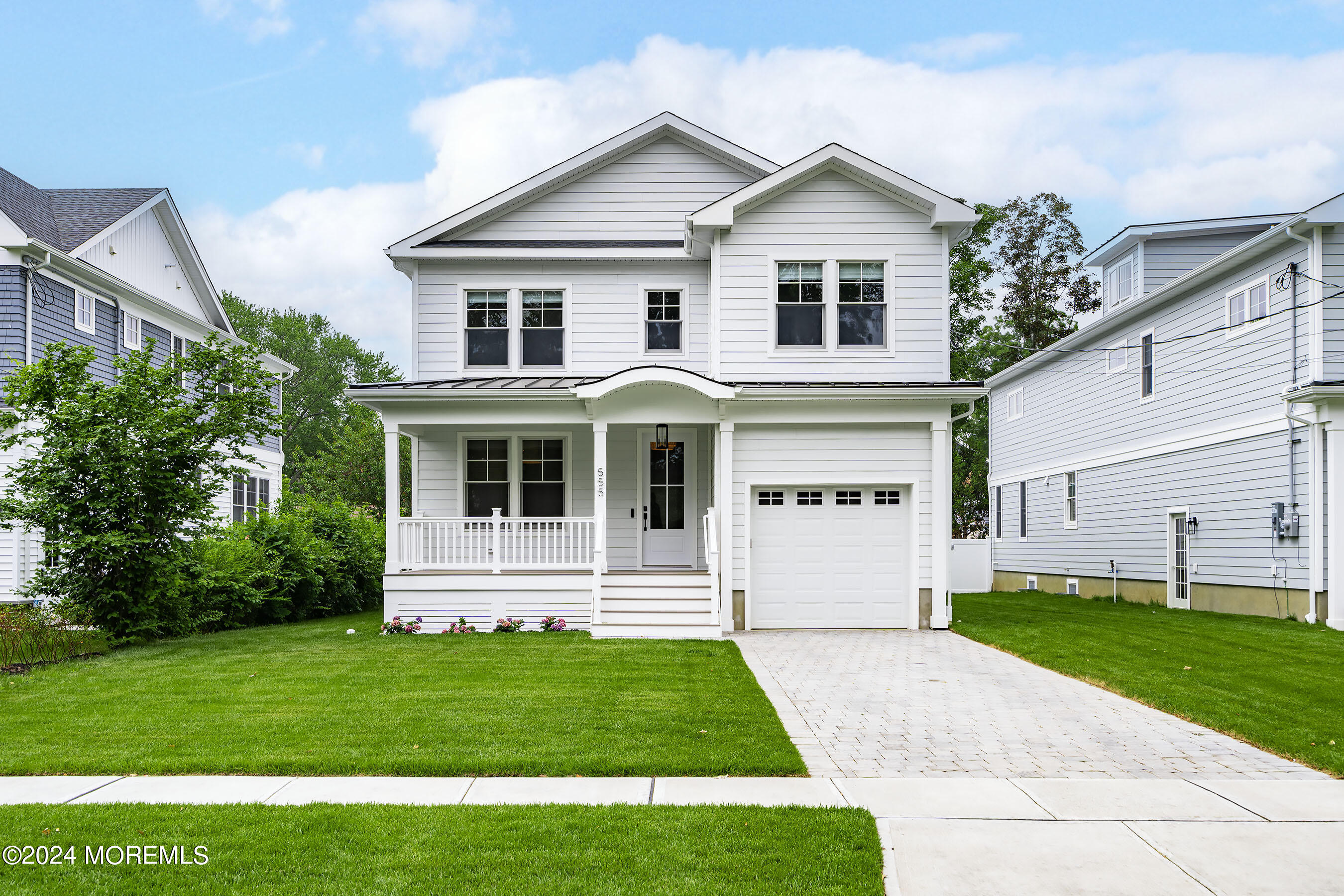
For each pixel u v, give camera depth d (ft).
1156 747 26.12
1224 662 39.86
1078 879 17.04
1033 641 46.98
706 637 49.70
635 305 61.57
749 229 55.57
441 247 60.90
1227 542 62.13
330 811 19.85
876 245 55.52
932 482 53.67
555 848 17.90
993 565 112.47
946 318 55.21
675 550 59.93
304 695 32.12
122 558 45.27
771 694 33.58
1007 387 108.17
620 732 26.55
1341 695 32.65
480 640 48.57
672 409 53.31
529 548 59.06
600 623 50.49
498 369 61.26
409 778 22.62
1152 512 72.84
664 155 64.18
